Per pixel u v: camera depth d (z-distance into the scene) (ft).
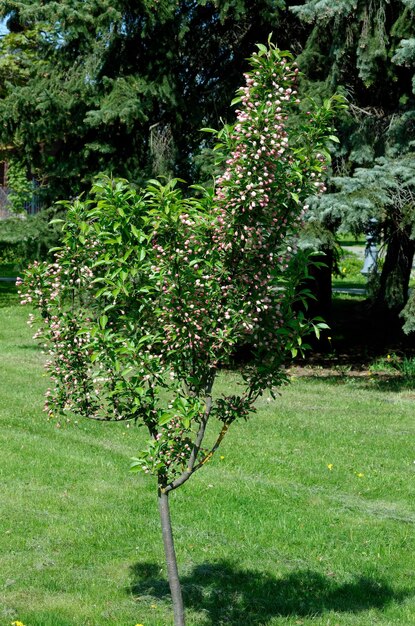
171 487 16.37
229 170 15.67
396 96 44.06
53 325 16.89
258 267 16.06
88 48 44.62
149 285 16.02
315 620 18.24
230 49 47.70
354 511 25.48
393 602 19.29
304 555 21.95
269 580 20.34
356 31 41.42
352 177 41.96
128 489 26.71
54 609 18.33
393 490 27.55
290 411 38.55
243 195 15.37
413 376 47.55
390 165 39.52
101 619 17.98
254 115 15.46
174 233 15.38
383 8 40.14
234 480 27.99
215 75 47.88
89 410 17.20
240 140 15.60
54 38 45.57
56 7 42.65
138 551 21.77
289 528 23.70
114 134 46.16
